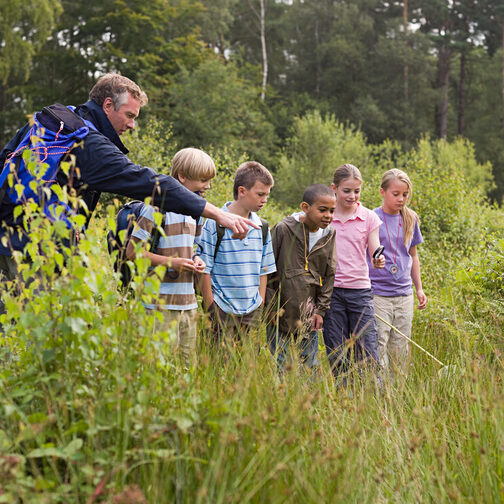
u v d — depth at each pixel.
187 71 26.92
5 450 2.05
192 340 3.61
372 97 42.03
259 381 2.68
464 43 42.81
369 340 4.66
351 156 24.55
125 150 3.46
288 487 2.20
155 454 2.07
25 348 2.46
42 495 1.86
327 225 4.30
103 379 2.37
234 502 2.04
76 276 2.34
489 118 44.38
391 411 2.99
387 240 5.08
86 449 2.09
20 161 2.98
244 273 4.02
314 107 40.25
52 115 3.09
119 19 28.70
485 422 2.65
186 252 3.59
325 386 3.03
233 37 45.34
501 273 5.02
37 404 2.39
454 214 12.13
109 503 1.90
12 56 25.25
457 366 3.60
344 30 43.84
